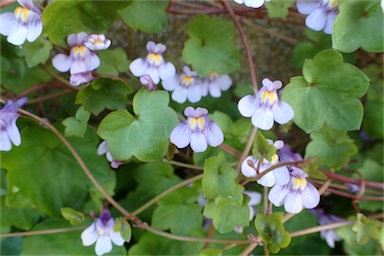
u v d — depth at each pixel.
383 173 0.17
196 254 0.16
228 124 0.16
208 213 0.14
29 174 0.16
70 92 0.17
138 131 0.14
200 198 0.16
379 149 0.18
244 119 0.16
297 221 0.17
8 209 0.16
